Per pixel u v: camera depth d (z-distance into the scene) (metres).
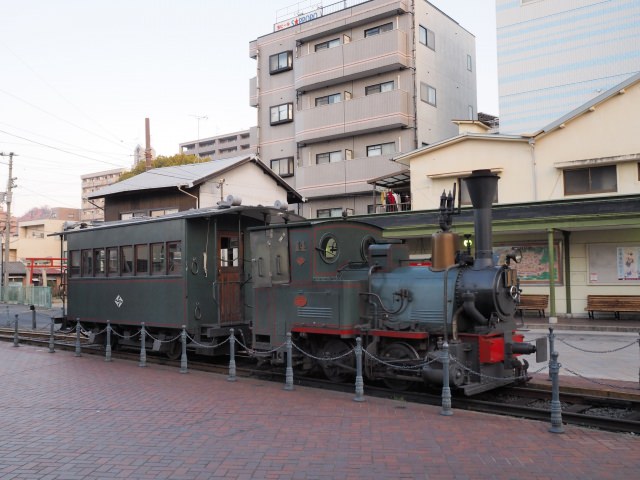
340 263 10.65
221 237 13.46
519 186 20.59
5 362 13.07
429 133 28.97
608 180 19.06
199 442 6.60
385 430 6.96
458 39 32.34
